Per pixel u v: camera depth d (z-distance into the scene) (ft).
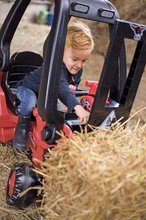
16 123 8.37
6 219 7.40
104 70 6.09
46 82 6.06
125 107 6.75
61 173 5.50
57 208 5.63
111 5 6.32
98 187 5.06
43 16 26.16
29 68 8.93
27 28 23.68
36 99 7.39
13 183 7.00
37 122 6.95
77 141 5.72
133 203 5.23
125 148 5.60
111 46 5.98
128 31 6.00
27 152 8.11
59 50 5.94
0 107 8.32
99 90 6.22
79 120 6.65
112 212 5.25
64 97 6.58
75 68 6.77
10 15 8.00
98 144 5.66
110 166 5.18
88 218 5.30
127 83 6.65
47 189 5.82
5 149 9.13
